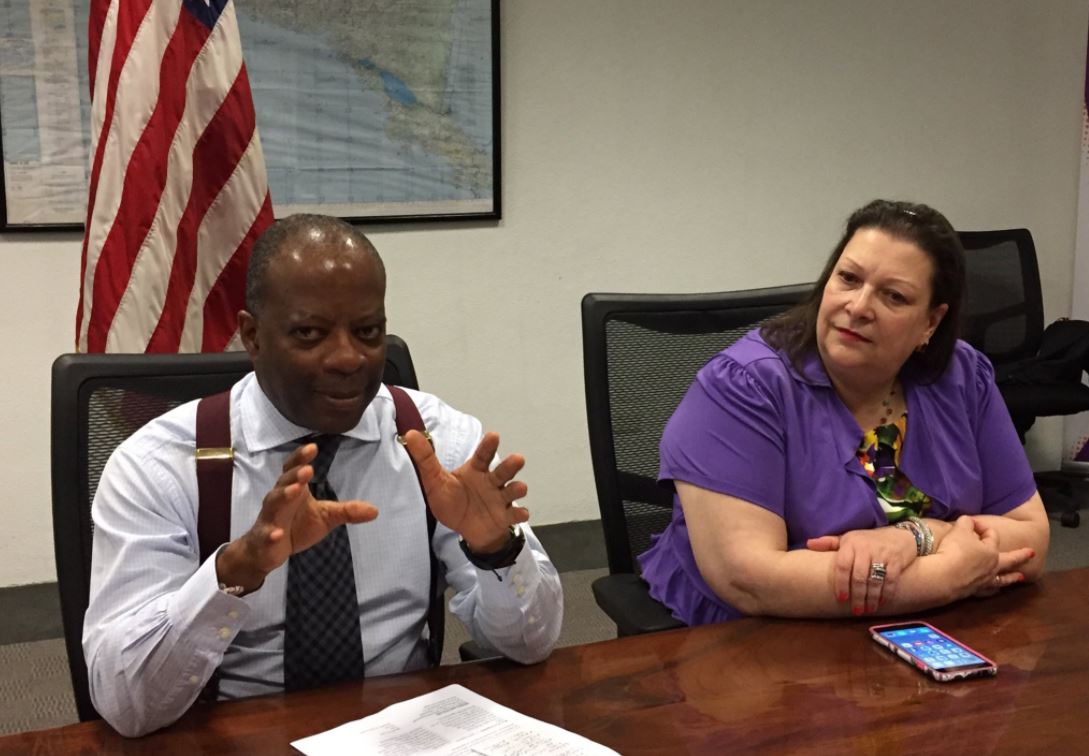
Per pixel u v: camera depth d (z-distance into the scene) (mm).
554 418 3615
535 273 3504
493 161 3363
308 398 1073
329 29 3131
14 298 2979
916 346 1499
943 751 962
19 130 2893
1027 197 4098
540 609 1140
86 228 1898
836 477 1472
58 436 1264
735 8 3562
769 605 1340
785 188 3756
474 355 3480
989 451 1597
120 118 1863
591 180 3512
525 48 3357
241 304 1962
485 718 1017
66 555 1238
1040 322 3748
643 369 1725
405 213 3318
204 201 1938
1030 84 3998
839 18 3697
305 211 3223
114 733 1012
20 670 2617
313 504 1003
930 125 3900
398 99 3238
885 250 1438
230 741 979
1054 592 1411
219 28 1926
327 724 1009
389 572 1216
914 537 1359
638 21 3463
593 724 1012
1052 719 1027
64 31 2883
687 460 1470
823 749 965
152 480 1142
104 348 1864
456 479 1075
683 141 3594
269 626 1157
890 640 1204
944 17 3830
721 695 1078
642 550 1699
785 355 1522
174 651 993
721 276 3740
